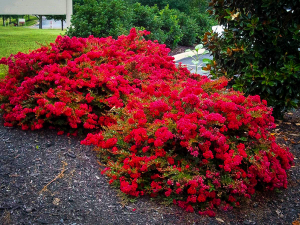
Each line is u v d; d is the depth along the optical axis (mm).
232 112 2732
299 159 3455
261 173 2629
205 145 2553
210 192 2574
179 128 2561
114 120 3623
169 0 17812
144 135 2672
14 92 3883
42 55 4004
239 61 4438
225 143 2711
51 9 8812
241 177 2705
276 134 4027
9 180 2760
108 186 2842
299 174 3199
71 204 2555
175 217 2500
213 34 4699
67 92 3549
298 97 4242
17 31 10008
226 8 4426
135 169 2664
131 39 5148
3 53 6535
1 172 2852
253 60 4215
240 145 2709
